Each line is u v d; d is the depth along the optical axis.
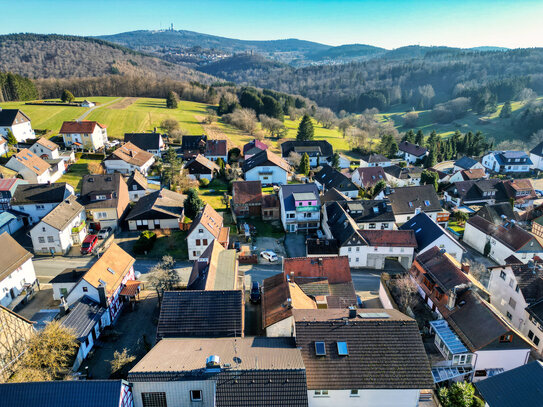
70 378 36.09
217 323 37.59
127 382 27.25
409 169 110.44
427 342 41.94
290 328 37.38
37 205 72.56
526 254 61.28
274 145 153.00
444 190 98.69
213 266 49.22
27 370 34.38
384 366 31.78
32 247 65.69
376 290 56.31
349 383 30.81
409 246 61.47
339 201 73.81
